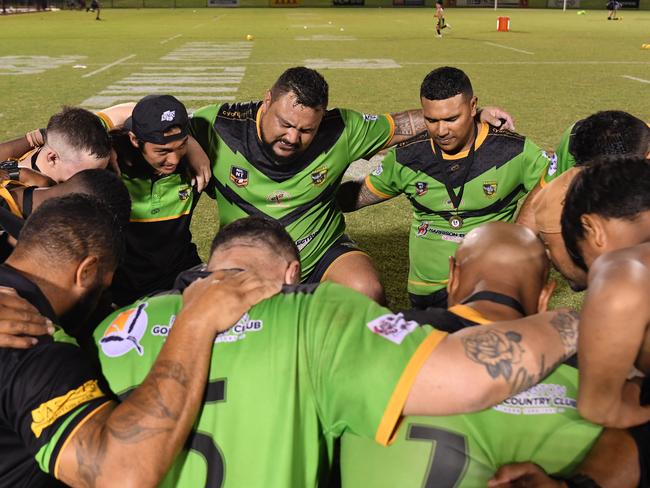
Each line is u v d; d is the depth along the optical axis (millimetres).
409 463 1430
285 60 16156
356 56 17172
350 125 3150
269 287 1556
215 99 10570
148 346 1577
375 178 3422
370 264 3217
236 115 3074
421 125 3309
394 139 3291
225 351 1490
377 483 1460
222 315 1491
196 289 1558
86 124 2623
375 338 1429
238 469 1486
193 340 1472
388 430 1396
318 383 1456
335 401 1438
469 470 1411
